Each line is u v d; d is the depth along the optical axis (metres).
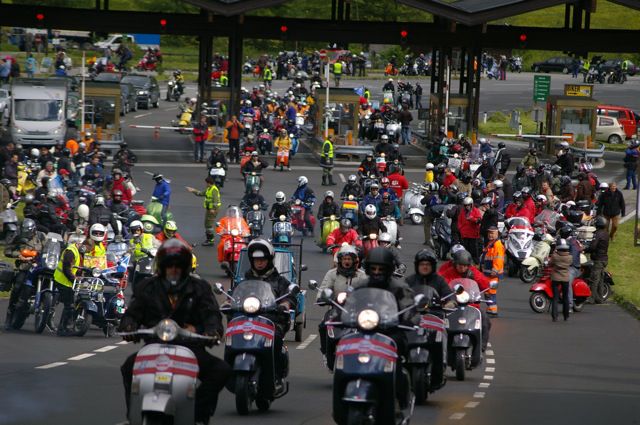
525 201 100.00
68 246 64.44
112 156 171.25
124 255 66.50
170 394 30.92
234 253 87.75
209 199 105.12
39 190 96.69
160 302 32.09
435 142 163.50
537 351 65.19
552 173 130.50
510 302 84.94
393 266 38.03
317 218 114.75
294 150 176.62
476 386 52.16
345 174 163.88
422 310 41.41
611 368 60.31
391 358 35.25
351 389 34.62
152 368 31.08
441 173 122.81
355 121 182.50
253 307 41.81
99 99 172.88
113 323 64.56
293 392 48.69
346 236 84.56
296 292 42.75
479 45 187.50
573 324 76.25
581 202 107.81
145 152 177.25
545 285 79.19
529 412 45.88
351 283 49.47
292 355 60.81
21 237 66.75
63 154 124.50
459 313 52.47
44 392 46.72
